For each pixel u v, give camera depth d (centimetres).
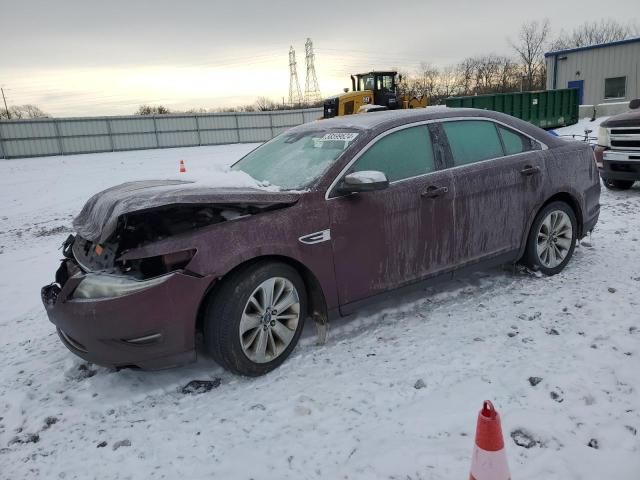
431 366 336
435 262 407
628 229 646
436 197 398
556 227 487
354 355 358
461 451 251
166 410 307
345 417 288
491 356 344
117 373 352
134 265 312
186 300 304
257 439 274
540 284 468
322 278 353
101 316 296
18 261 759
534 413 277
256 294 329
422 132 408
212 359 362
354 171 367
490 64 6391
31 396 334
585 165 508
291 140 443
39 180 2048
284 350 346
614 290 441
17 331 461
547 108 2453
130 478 252
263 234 326
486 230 434
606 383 303
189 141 4081
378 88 2302
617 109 2702
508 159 447
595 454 246
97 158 3159
